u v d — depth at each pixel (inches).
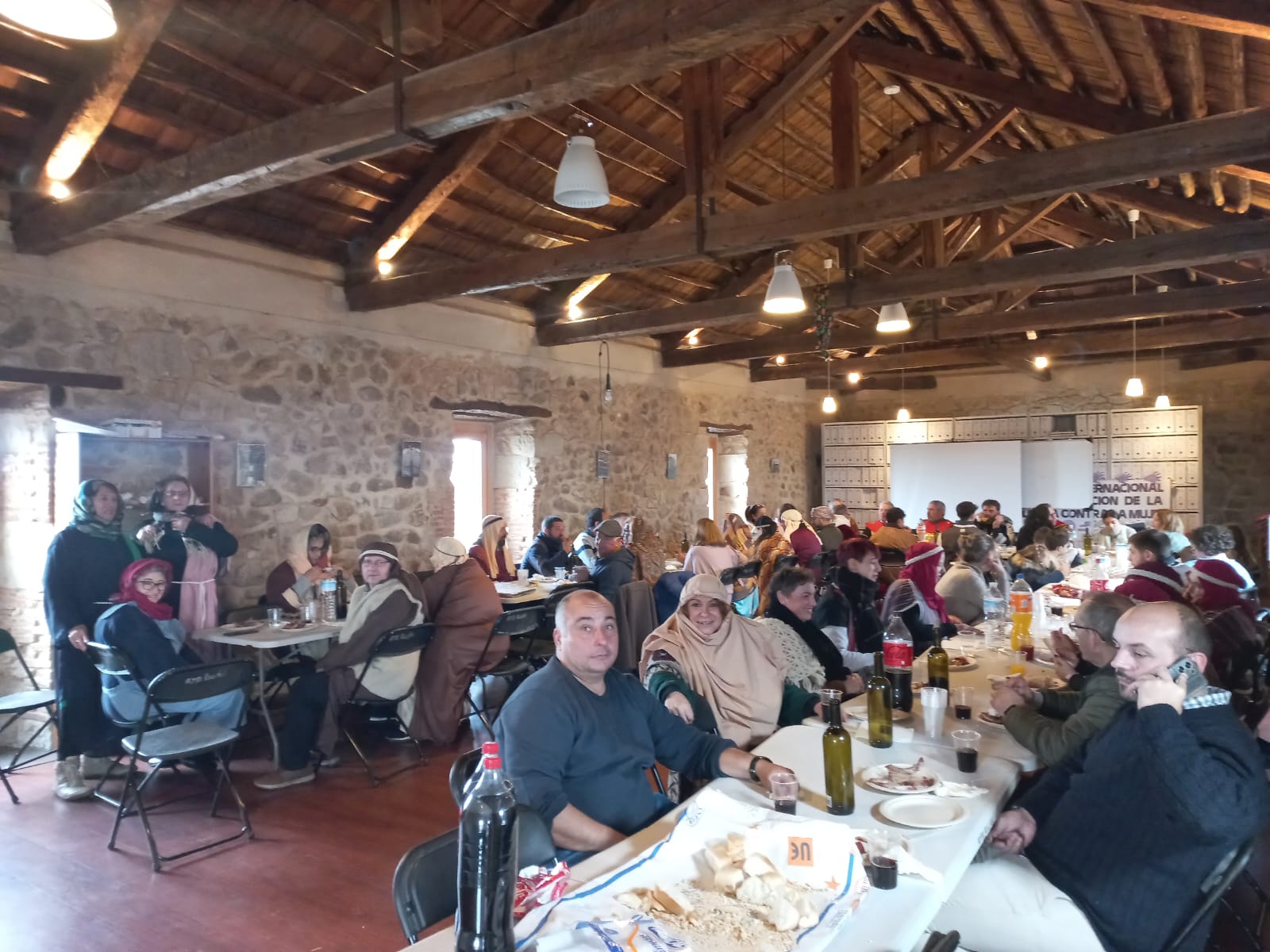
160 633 142.8
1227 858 71.9
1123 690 75.9
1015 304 364.8
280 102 177.9
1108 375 430.3
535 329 299.3
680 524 378.6
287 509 217.9
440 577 181.3
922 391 481.7
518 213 249.4
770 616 130.7
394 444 247.9
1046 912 74.9
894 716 104.0
